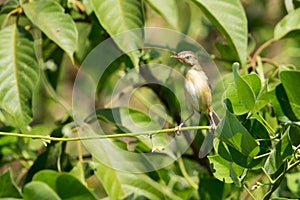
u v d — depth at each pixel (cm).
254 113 616
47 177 681
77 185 679
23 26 783
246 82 580
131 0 737
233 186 815
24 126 745
